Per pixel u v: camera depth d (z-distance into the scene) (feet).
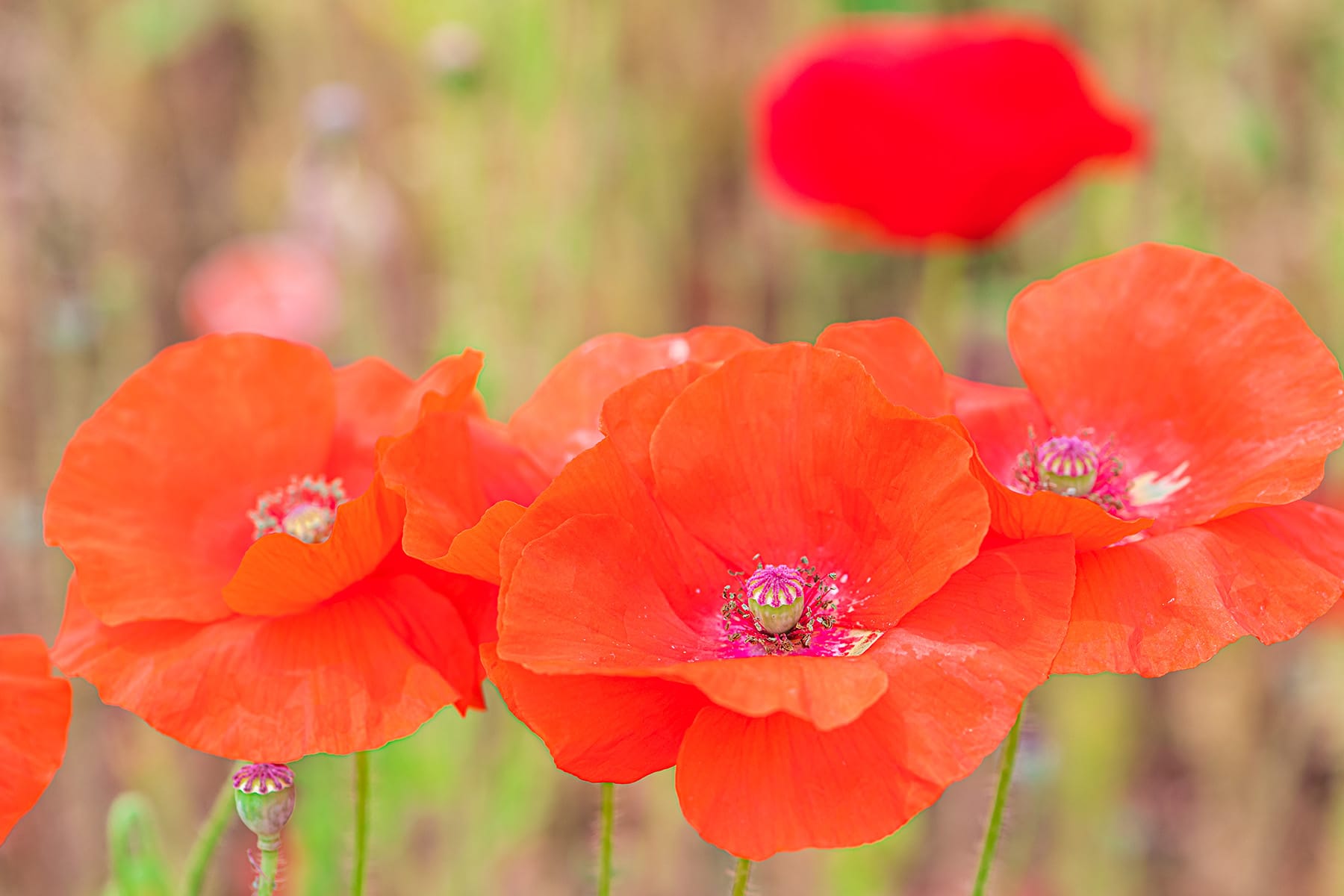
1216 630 1.94
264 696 1.98
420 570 2.03
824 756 1.92
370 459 2.14
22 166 4.30
